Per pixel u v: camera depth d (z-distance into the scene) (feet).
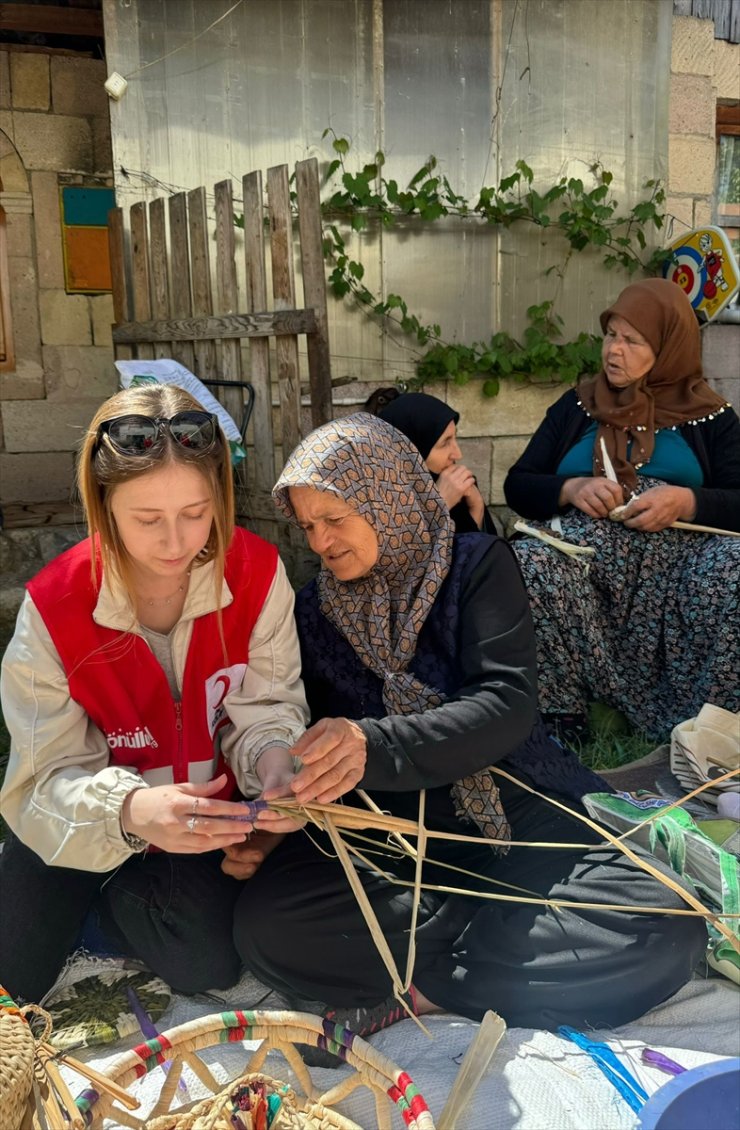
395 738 5.50
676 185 17.62
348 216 15.72
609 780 9.21
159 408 5.27
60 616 5.54
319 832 6.19
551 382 17.06
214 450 5.27
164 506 5.07
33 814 5.45
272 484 13.30
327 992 5.78
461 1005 5.84
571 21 16.30
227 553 5.90
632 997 5.64
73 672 5.59
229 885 6.13
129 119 14.88
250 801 5.75
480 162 16.34
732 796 8.04
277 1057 5.51
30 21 17.71
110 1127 4.94
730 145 18.79
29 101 17.97
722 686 9.78
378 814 5.53
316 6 15.17
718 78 17.58
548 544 10.30
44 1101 4.26
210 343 14.05
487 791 6.11
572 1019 5.70
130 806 5.17
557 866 6.07
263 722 6.01
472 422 16.84
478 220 16.37
